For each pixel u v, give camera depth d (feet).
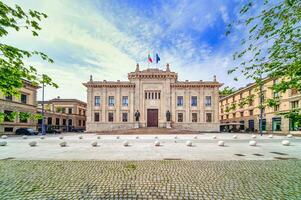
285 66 12.45
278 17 11.59
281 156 36.35
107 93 154.61
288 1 10.77
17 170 25.58
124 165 28.50
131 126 150.61
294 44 11.57
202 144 57.41
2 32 10.22
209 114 152.46
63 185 19.65
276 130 128.06
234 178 21.88
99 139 78.33
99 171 25.08
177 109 152.66
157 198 16.44
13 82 11.22
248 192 17.70
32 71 11.95
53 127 172.76
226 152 41.34
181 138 82.23
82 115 215.72
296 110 13.02
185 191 17.99
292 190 18.13
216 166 27.78
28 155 37.93
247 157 35.22
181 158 34.22
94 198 16.40
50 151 43.42
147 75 153.79
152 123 152.46
